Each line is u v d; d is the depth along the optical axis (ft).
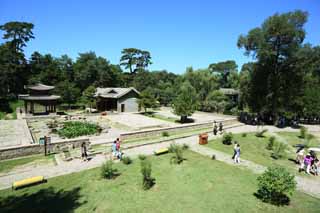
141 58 259.80
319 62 116.26
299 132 95.25
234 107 166.61
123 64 259.80
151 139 72.54
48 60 200.44
